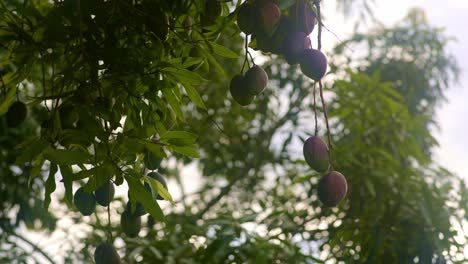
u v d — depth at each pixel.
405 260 6.59
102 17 3.36
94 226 6.68
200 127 8.84
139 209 3.45
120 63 3.34
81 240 6.95
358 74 7.04
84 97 3.34
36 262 6.69
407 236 6.68
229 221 5.88
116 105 3.38
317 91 8.87
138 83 3.39
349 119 7.18
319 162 3.23
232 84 3.35
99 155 3.28
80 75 3.45
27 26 3.52
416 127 7.14
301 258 5.79
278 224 6.60
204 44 3.53
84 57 3.34
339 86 7.09
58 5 3.36
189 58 3.43
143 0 3.41
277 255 5.84
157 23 3.38
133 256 5.68
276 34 3.25
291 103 9.16
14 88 3.62
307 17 3.25
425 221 6.67
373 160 7.03
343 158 6.76
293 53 3.24
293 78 8.81
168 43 3.47
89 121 3.27
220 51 3.52
